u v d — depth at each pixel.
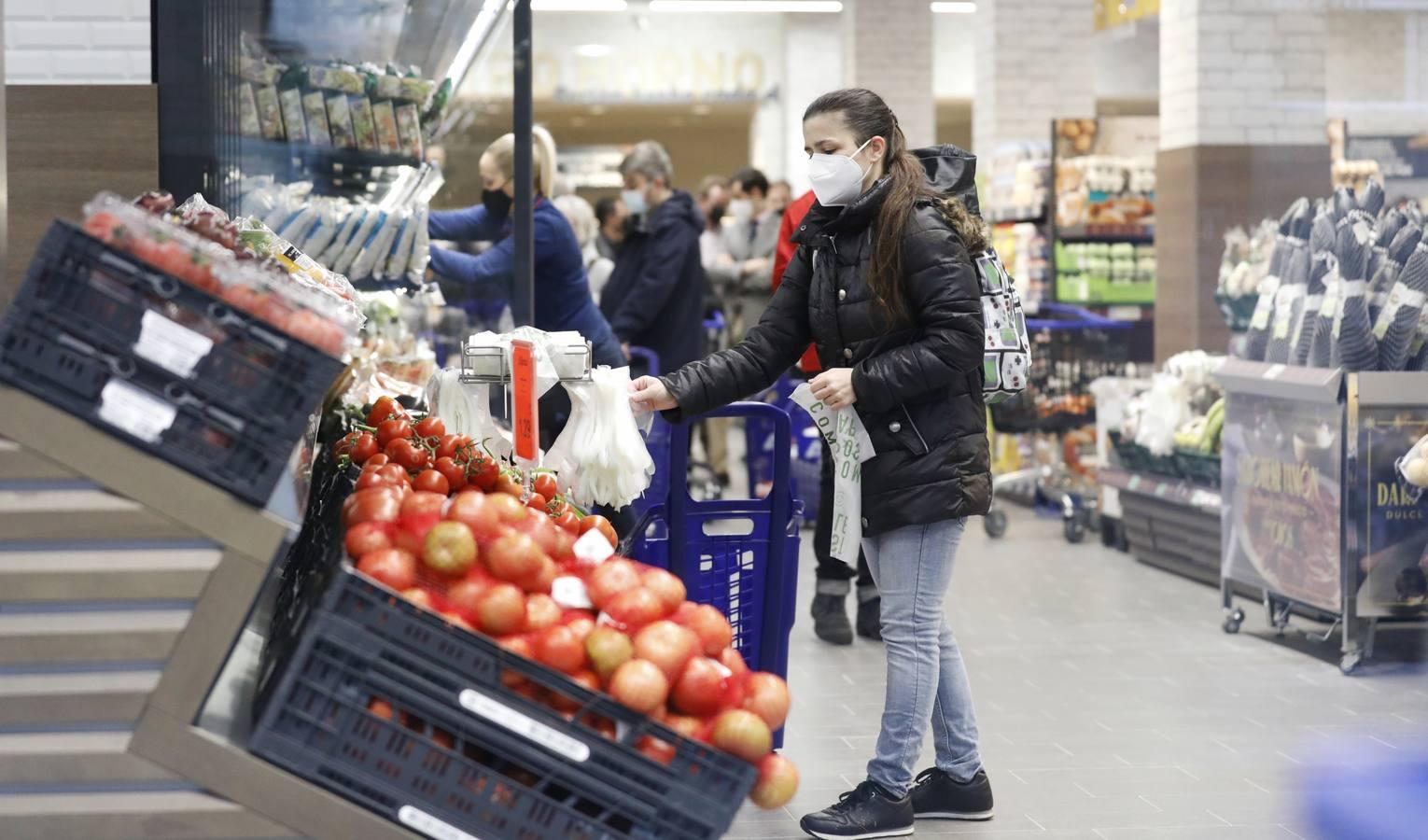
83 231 1.99
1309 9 7.15
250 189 4.49
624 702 2.01
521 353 3.09
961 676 3.72
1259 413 5.84
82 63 4.07
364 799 2.00
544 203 5.51
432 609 2.07
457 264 5.19
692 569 3.73
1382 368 5.46
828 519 5.82
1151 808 3.86
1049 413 8.82
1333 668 5.43
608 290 8.05
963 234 3.38
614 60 21.80
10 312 1.98
